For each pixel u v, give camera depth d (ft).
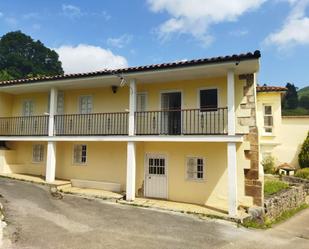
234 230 28.50
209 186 37.78
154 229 26.76
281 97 70.90
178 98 42.32
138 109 43.27
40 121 50.80
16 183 42.16
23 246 20.33
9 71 132.98
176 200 39.29
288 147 69.62
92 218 28.86
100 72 38.99
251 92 36.73
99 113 42.37
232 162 33.04
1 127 51.72
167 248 22.34
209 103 39.50
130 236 24.40
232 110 33.63
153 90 42.65
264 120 67.97
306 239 28.94
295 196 48.06
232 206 32.42
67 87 46.93
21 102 53.36
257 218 32.94
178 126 41.65
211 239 25.17
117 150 44.62
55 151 45.68
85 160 47.01
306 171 61.31
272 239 27.40
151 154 41.63
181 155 39.83
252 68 34.58
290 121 70.28
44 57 159.12
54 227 25.11
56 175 48.42
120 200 37.58
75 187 44.01
